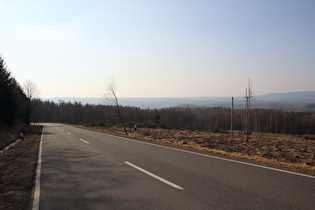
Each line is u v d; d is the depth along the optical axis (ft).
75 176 21.24
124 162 26.78
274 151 42.65
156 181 18.70
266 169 22.66
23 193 17.15
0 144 47.73
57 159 30.83
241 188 16.58
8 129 76.33
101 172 22.34
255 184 17.53
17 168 25.93
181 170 22.38
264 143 59.52
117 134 74.38
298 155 38.34
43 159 31.50
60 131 97.66
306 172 21.36
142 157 29.96
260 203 13.70
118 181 19.02
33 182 19.81
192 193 15.62
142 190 16.51
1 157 33.96
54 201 15.03
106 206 13.82
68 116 307.37
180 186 17.25
